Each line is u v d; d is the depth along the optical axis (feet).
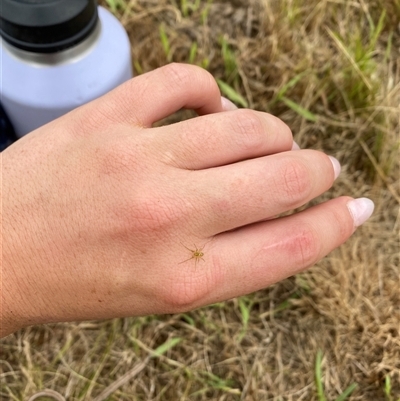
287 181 0.65
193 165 0.66
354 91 1.10
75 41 0.77
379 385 0.95
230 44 1.18
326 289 1.01
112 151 0.66
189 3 1.22
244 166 0.65
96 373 0.97
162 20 1.20
